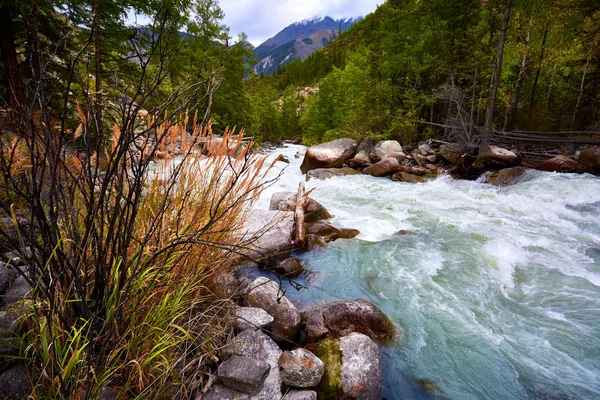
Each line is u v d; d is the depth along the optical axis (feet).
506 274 13.94
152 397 5.40
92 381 4.73
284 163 51.85
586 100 54.44
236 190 8.61
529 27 51.08
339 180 35.27
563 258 15.29
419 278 13.64
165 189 7.29
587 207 22.77
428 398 7.97
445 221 20.81
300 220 16.90
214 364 6.97
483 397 8.05
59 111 4.33
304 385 6.81
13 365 5.18
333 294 12.32
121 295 4.97
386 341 9.71
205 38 58.44
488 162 36.04
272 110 122.31
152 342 5.75
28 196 4.41
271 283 10.14
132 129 4.59
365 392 7.23
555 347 9.66
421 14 54.65
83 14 20.95
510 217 21.54
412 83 57.62
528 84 66.85
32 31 4.14
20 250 4.35
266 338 7.89
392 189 30.66
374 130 58.75
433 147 49.19
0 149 3.98
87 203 4.69
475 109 53.88
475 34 47.85
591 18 49.80
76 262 4.76
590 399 7.93
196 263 7.64
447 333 10.27
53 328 4.72
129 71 26.11
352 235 18.20
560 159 32.68
